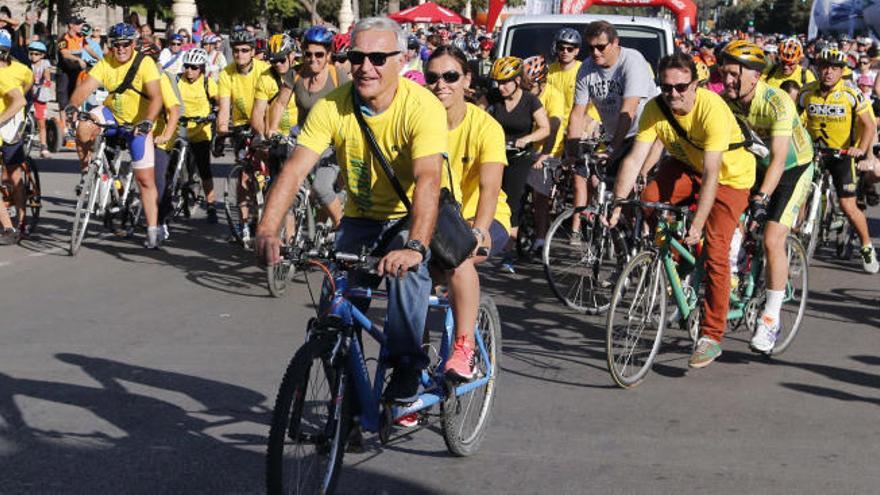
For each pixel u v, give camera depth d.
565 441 5.52
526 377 6.71
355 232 4.81
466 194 5.88
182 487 4.74
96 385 6.19
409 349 4.60
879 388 6.70
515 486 4.88
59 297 8.50
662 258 6.71
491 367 5.41
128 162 11.20
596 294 8.62
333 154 8.34
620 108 9.66
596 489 4.87
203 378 6.39
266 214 4.36
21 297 8.46
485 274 10.06
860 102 10.59
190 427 5.52
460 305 4.90
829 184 11.45
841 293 9.77
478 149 5.64
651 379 6.74
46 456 5.07
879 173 10.88
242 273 9.67
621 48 9.58
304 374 4.12
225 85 11.43
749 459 5.32
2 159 10.55
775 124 6.94
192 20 25.39
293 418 4.09
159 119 10.84
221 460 5.07
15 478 4.79
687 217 6.75
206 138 12.22
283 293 8.85
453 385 4.96
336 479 4.42
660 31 12.06
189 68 11.95
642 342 6.62
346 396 4.42
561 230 8.79
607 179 9.98
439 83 5.58
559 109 10.16
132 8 35.34
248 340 7.35
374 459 5.18
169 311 8.15
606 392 6.43
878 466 5.27
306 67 9.16
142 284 9.09
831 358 7.42
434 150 4.45
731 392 6.50
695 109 6.57
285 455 4.07
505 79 9.29
